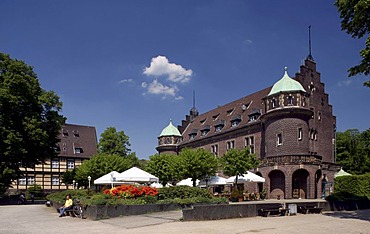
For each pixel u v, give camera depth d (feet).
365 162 188.75
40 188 191.83
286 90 137.90
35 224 55.93
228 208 60.70
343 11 60.13
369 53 55.47
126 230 47.14
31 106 126.93
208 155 125.90
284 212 67.10
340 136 202.90
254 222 55.26
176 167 130.52
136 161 198.39
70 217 67.82
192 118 230.89
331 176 144.77
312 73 155.33
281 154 135.85
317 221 57.31
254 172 142.20
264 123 150.61
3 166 114.52
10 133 112.57
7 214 76.89
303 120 136.98
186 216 55.98
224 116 188.85
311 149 147.02
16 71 123.44
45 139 122.72
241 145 164.45
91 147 239.30
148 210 67.05
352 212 75.87
